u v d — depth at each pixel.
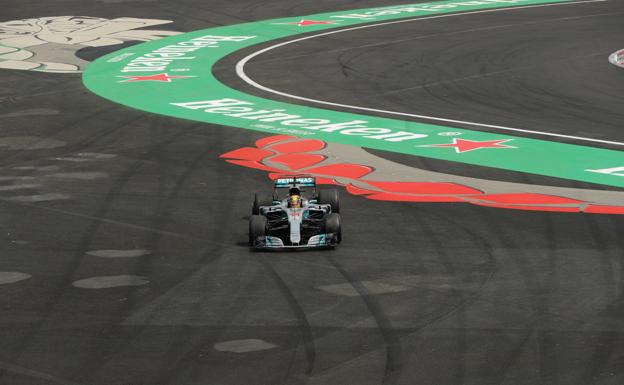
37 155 108.12
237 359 50.56
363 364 49.56
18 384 47.59
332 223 71.62
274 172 100.31
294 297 60.59
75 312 58.22
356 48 180.12
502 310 57.59
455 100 137.88
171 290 62.28
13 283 64.00
